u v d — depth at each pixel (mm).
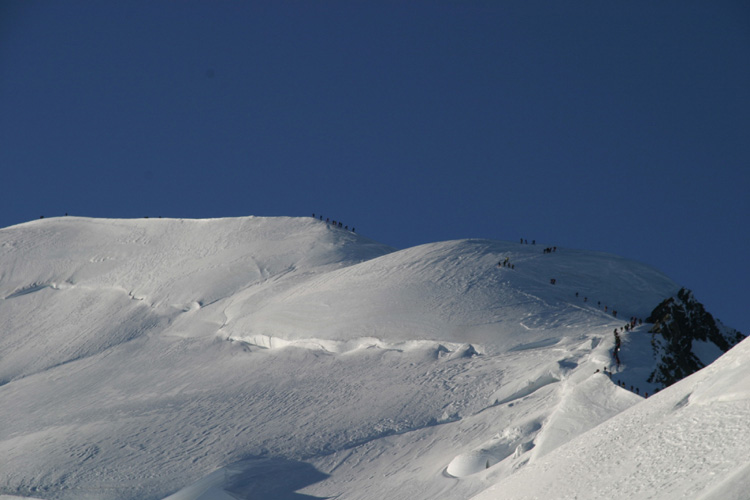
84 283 141625
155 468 66125
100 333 121250
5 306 139250
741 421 19844
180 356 104188
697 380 24594
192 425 76062
